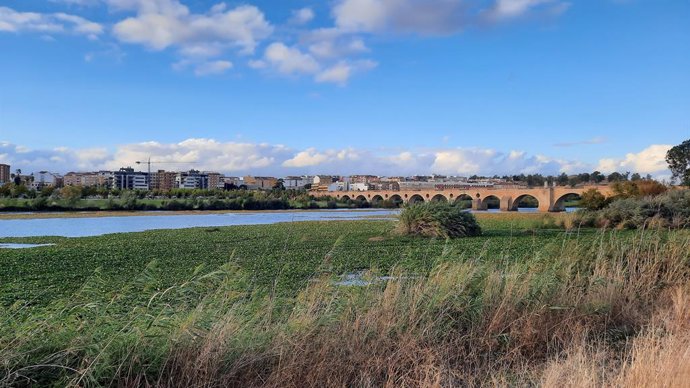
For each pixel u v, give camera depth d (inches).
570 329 290.8
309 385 218.2
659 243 433.4
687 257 408.8
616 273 374.3
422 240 1189.7
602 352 249.9
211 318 232.8
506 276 329.4
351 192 6082.7
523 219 1854.1
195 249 1064.2
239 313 252.2
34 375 186.7
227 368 211.8
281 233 1509.6
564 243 439.2
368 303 279.6
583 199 2217.0
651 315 318.7
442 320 279.1
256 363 219.0
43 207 3535.9
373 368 232.2
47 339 199.8
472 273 319.3
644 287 374.9
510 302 300.5
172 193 5580.7
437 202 1334.9
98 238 1400.1
